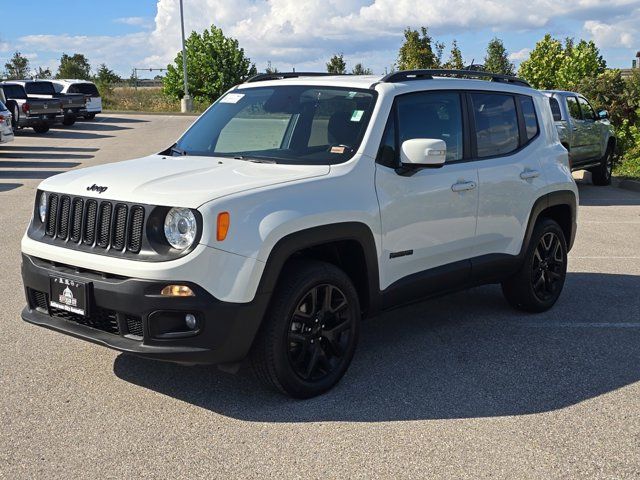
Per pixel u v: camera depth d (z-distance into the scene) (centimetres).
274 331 416
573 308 650
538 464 367
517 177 586
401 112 504
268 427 402
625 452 381
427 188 505
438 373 488
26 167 1720
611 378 484
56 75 6303
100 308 409
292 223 414
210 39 4406
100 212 416
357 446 382
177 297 386
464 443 388
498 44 3825
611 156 1592
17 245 858
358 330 466
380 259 477
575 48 2291
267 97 539
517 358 519
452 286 546
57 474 349
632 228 1060
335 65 4625
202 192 402
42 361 493
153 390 449
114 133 2744
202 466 359
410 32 3161
